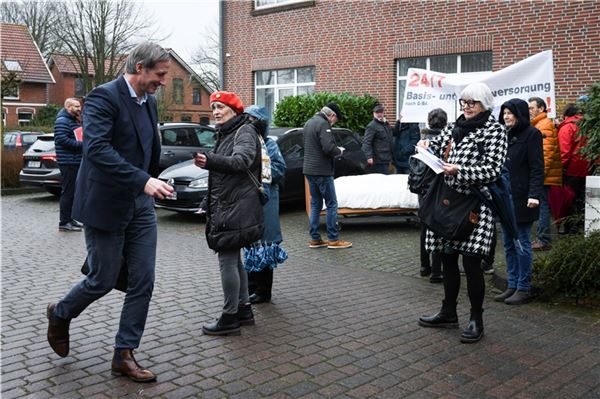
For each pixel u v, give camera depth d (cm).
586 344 466
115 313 536
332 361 430
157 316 530
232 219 463
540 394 378
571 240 582
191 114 4947
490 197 467
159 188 369
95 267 396
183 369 415
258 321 521
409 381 396
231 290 477
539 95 849
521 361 431
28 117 4309
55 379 397
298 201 1178
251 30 1775
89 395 374
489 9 1312
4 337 476
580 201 807
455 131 479
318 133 798
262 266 557
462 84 955
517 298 573
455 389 384
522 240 571
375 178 998
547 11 1233
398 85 1495
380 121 1170
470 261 470
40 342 465
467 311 554
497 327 506
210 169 440
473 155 459
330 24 1591
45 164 1341
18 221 1072
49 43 4644
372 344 464
